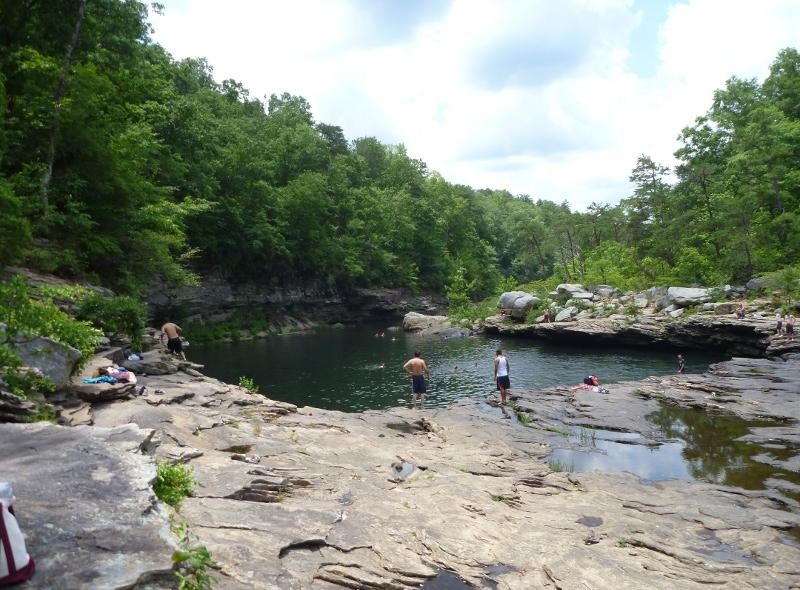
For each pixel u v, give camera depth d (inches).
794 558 282.8
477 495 346.3
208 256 1775.3
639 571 256.8
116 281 854.5
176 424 392.5
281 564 209.6
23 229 598.5
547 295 1829.5
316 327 2212.1
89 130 793.6
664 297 1409.9
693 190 2004.2
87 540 145.8
